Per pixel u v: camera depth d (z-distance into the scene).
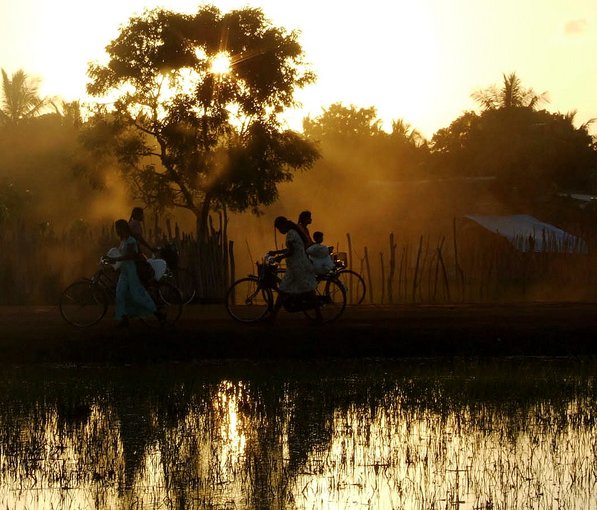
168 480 11.08
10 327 20.45
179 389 16.22
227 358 19.19
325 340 19.55
